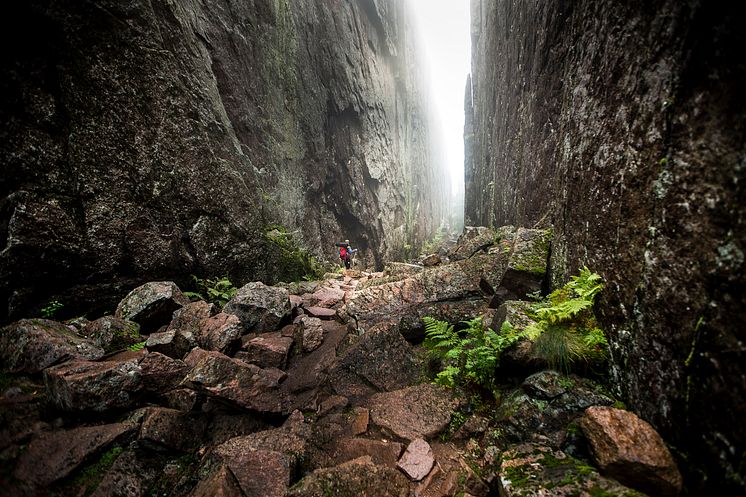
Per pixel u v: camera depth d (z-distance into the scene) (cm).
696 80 223
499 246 672
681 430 226
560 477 243
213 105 852
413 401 375
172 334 432
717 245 202
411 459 297
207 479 273
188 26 819
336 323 611
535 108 846
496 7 1514
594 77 385
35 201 477
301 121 1523
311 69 1630
